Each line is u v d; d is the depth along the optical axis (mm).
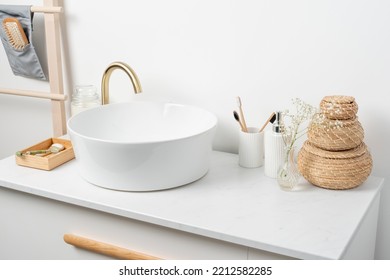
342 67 1446
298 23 1469
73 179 1451
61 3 1817
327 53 1454
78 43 1830
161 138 1620
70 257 1439
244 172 1494
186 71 1666
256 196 1340
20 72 1934
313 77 1488
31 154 1568
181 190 1376
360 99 1447
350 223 1200
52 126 1989
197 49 1629
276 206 1284
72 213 1394
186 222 1206
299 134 1547
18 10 1799
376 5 1369
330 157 1338
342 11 1409
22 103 2029
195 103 1680
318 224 1197
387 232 1515
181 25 1632
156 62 1707
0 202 1521
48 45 1811
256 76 1562
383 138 1450
